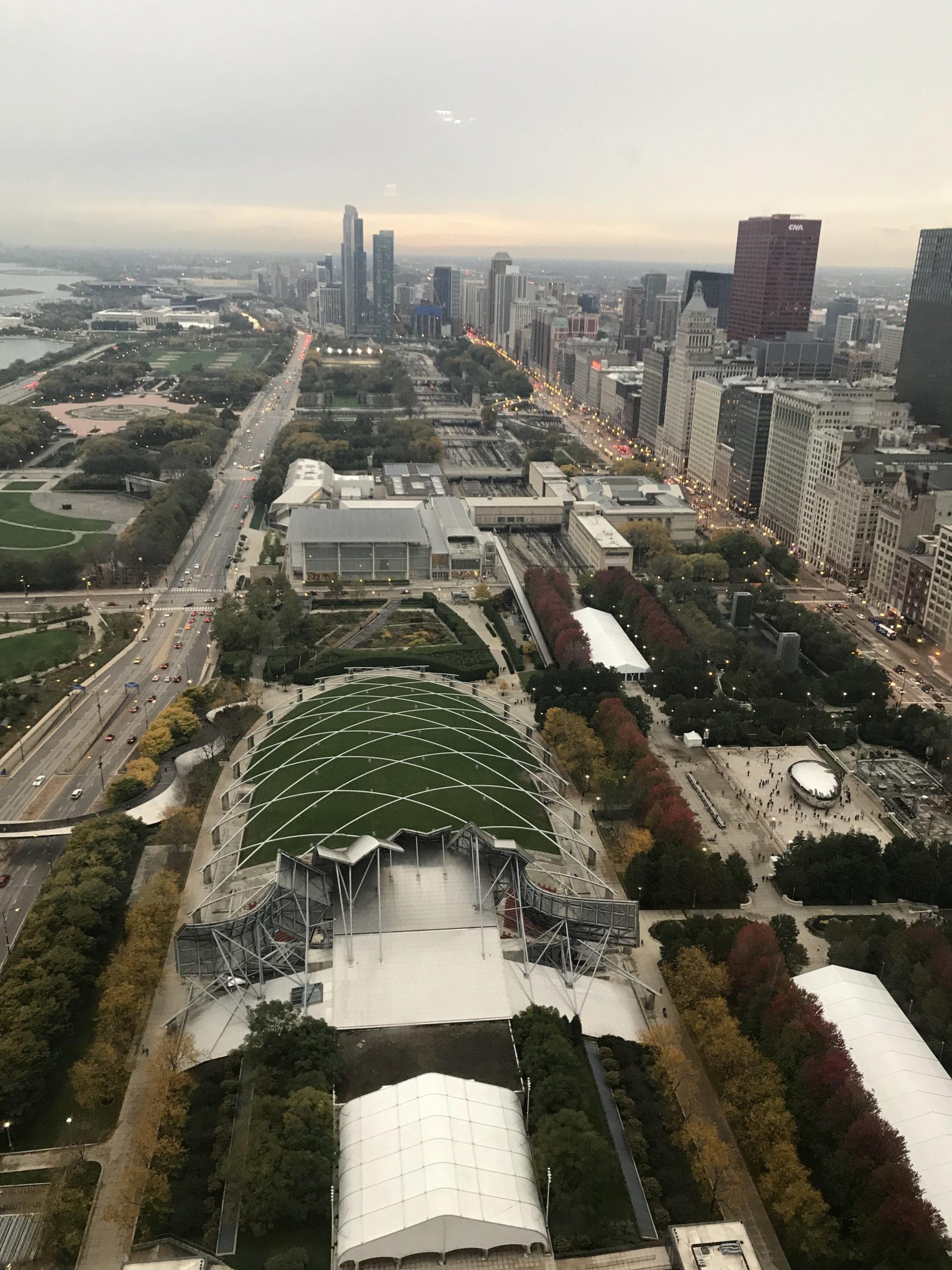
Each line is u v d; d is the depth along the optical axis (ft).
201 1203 576.61
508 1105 625.82
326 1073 642.22
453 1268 542.98
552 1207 574.56
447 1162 567.59
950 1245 533.14
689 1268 531.50
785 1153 581.94
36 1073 643.45
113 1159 609.01
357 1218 545.85
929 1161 597.52
